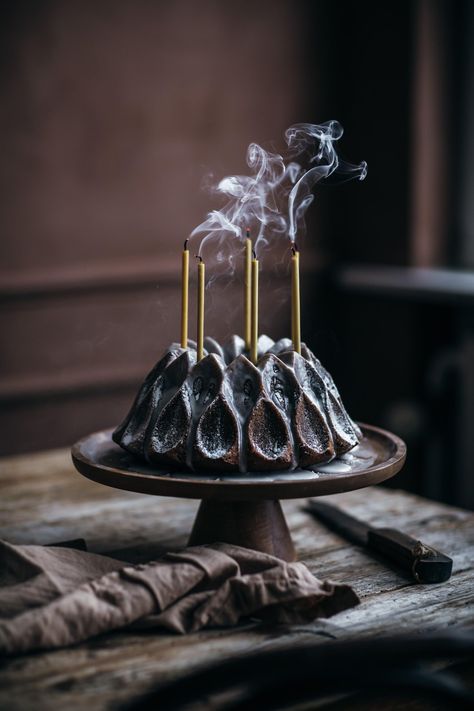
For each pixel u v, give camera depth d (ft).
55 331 8.30
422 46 8.74
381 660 2.12
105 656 2.74
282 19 9.21
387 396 9.34
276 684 2.09
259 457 3.11
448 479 8.78
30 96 7.98
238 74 9.04
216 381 3.16
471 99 8.79
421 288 8.50
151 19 8.49
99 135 8.36
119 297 8.56
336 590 2.92
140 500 4.43
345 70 9.55
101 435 3.74
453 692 2.23
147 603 2.89
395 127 9.05
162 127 8.68
